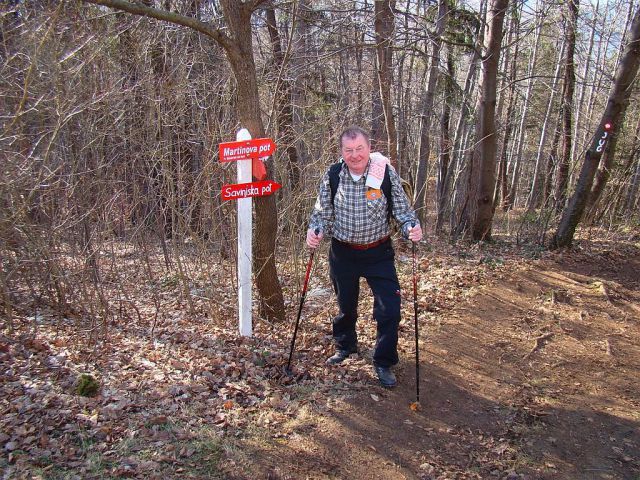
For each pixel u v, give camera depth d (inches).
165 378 140.3
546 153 679.7
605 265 296.8
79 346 159.9
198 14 283.4
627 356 175.9
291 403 133.1
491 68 337.4
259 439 117.6
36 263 178.2
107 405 123.7
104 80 200.1
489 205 355.9
